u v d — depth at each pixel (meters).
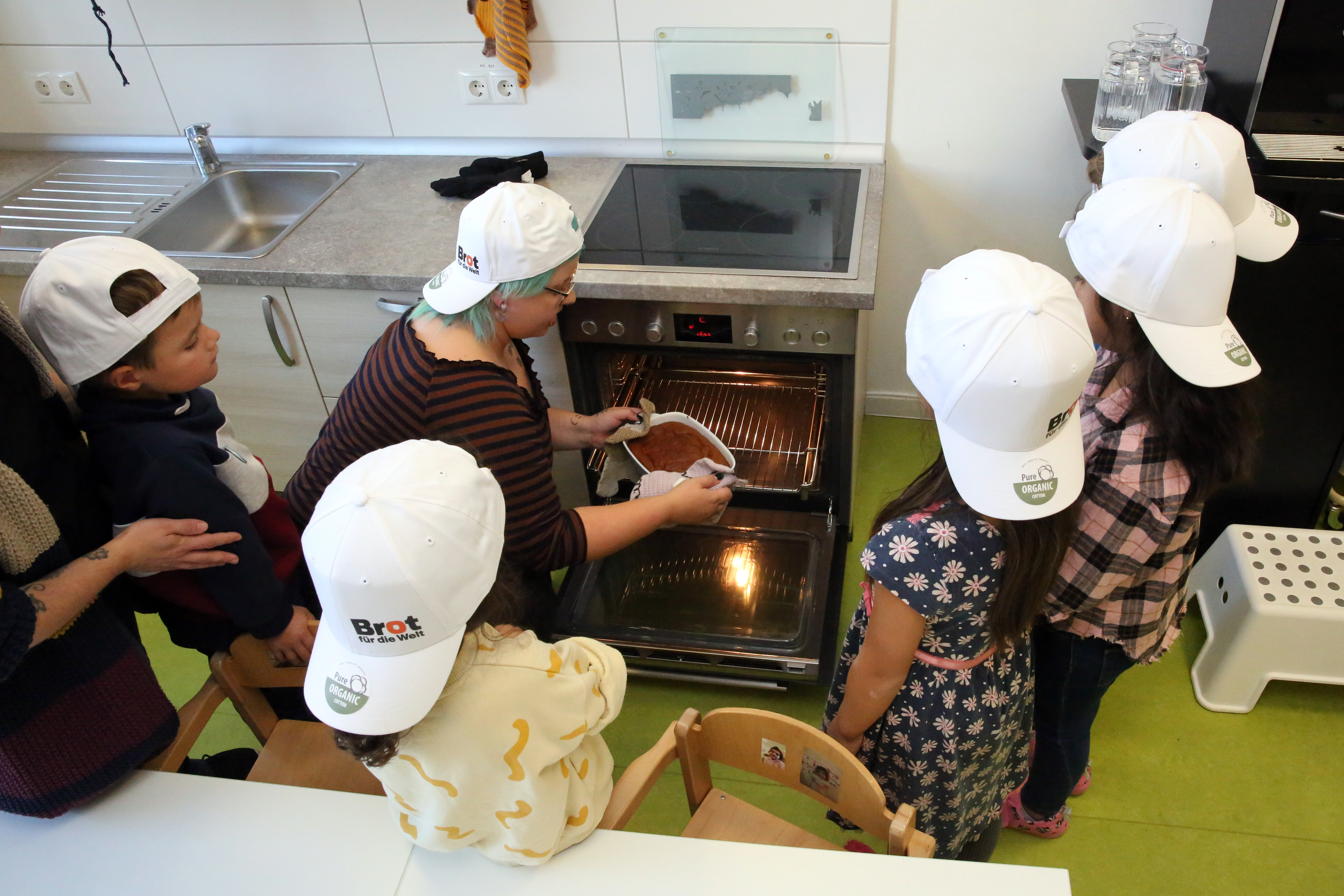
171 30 2.53
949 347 1.03
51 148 2.82
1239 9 1.87
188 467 1.34
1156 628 1.40
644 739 2.09
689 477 1.85
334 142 2.67
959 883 1.06
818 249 2.06
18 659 1.04
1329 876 1.76
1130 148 1.38
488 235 1.39
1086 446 1.24
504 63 2.32
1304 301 1.90
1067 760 1.64
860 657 1.27
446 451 0.99
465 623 0.96
